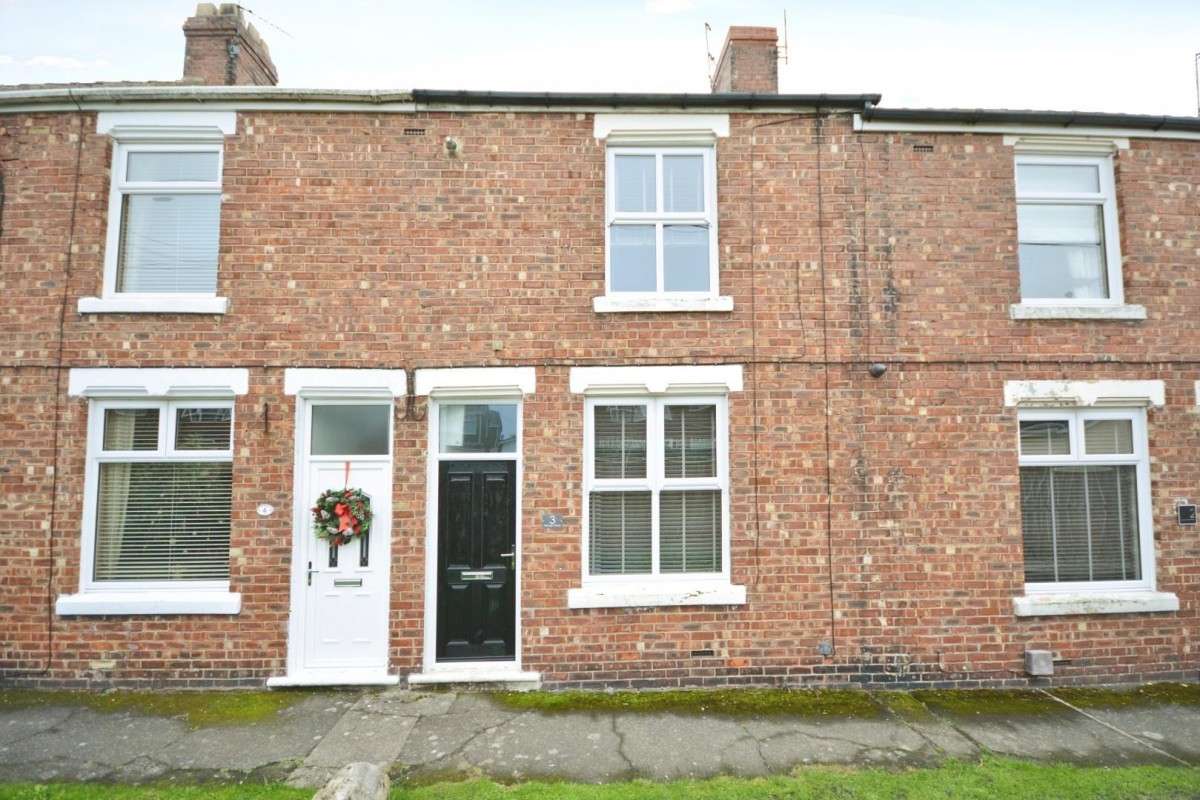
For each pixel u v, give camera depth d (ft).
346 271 23.39
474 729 19.25
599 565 23.54
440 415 23.75
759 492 23.18
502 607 23.18
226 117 23.71
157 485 23.27
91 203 23.36
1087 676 23.02
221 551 23.15
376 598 22.89
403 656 22.33
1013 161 24.73
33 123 23.52
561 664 22.40
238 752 17.92
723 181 24.16
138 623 22.13
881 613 22.91
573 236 23.85
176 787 16.22
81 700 21.01
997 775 16.83
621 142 24.61
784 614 22.81
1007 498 23.47
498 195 23.86
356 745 18.30
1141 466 24.20
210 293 23.99
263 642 22.24
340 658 22.61
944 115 24.08
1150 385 23.98
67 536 22.33
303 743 18.40
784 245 24.00
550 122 24.17
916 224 24.23
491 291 23.54
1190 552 23.79
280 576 22.41
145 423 23.38
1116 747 18.42
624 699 21.49
